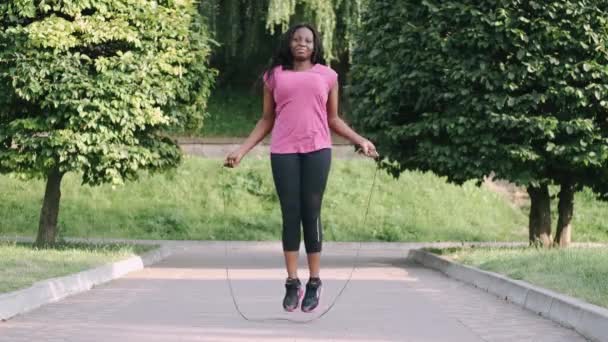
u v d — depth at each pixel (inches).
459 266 550.6
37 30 626.2
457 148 641.6
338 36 1190.9
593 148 639.8
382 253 860.6
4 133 648.4
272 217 1027.9
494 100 625.0
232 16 1203.2
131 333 295.7
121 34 642.2
